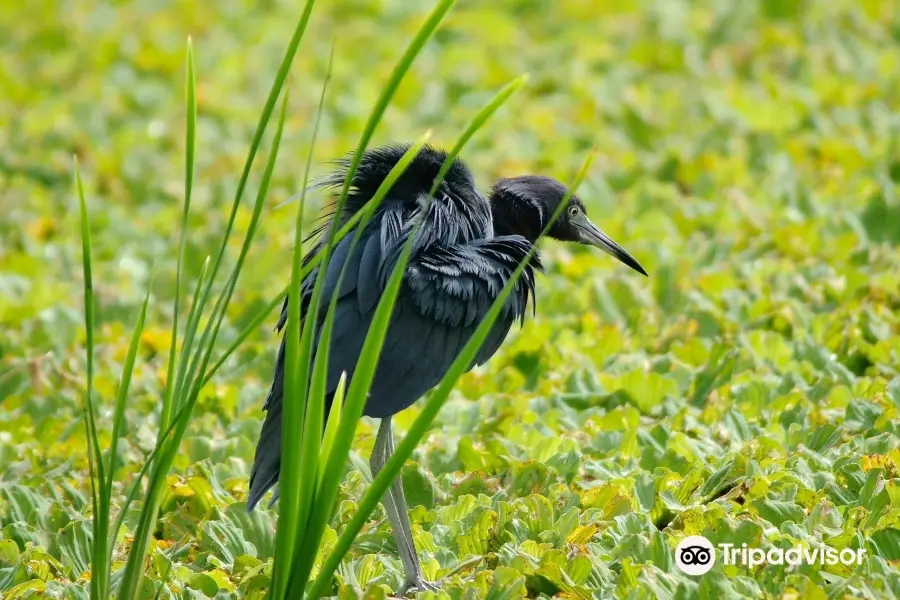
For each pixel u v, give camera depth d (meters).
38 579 7.83
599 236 10.86
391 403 8.28
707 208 14.80
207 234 14.85
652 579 7.14
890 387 10.00
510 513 8.28
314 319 6.30
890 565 7.36
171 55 20.52
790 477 8.48
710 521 7.95
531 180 10.41
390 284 6.21
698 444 9.39
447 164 6.17
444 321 8.48
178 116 18.83
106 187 16.91
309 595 6.41
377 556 8.18
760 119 16.95
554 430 10.17
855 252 12.90
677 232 14.56
